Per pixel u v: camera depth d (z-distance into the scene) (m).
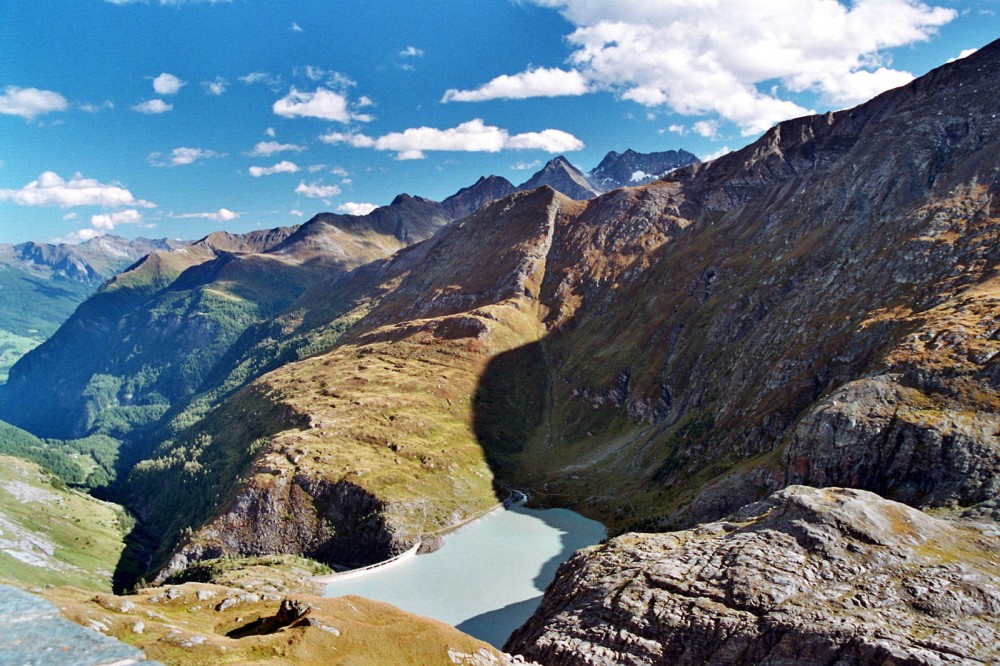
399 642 89.06
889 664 80.88
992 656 77.94
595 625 106.75
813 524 109.44
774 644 90.31
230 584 190.12
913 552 99.94
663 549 123.38
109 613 81.19
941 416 130.12
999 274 167.25
